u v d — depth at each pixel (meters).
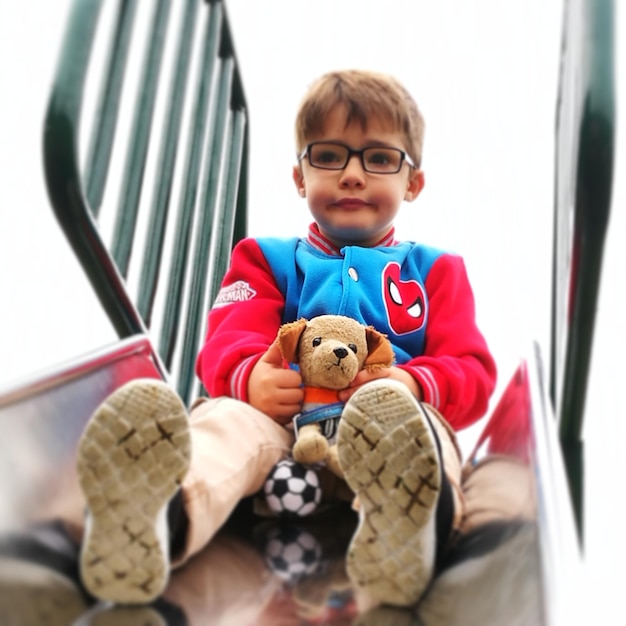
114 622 0.56
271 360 0.92
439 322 1.08
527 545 0.57
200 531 0.66
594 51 0.76
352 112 1.13
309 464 0.82
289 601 0.61
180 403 0.59
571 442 0.86
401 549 0.59
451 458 0.78
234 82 1.64
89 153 1.02
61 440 0.66
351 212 1.12
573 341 0.82
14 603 0.52
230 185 1.54
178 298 1.24
